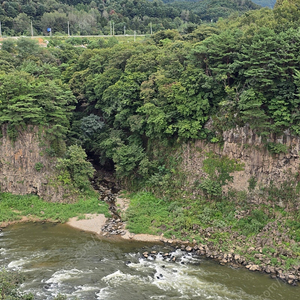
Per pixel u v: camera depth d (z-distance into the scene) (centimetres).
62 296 3198
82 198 5644
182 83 5406
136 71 6462
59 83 6875
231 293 3538
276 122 4553
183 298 3441
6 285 3142
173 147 5672
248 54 4856
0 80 5684
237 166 4941
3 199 5472
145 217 5084
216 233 4578
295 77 4366
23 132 5591
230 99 5028
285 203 4553
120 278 3762
